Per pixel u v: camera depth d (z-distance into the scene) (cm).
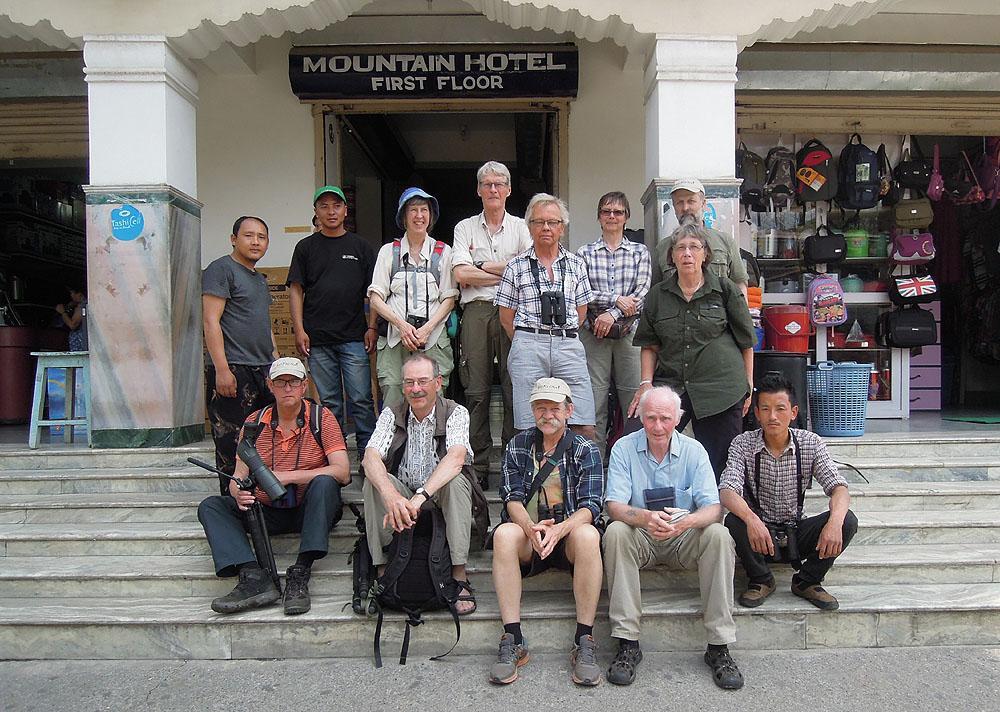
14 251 788
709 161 452
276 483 333
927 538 378
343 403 498
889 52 618
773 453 336
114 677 305
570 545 309
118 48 446
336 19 467
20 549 377
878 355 645
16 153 636
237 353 407
